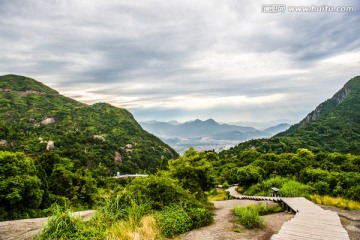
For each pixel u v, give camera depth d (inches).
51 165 1893.5
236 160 2891.2
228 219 499.2
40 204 1221.1
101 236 329.7
